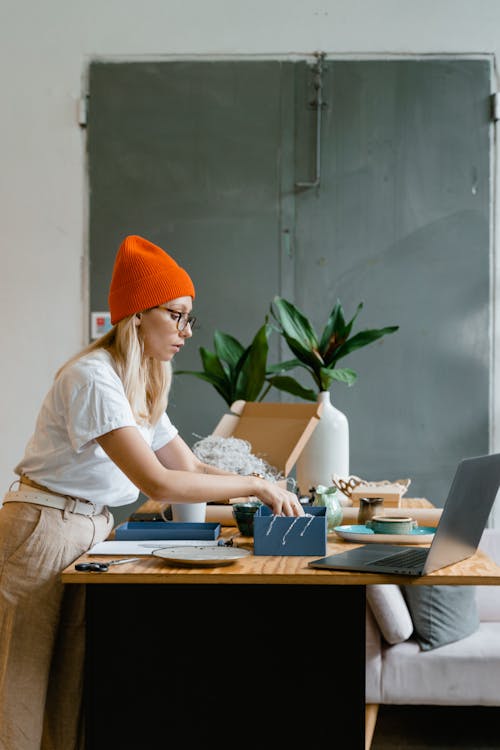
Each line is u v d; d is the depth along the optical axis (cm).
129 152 461
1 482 459
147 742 173
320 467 288
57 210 463
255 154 458
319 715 172
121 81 462
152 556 179
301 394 343
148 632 173
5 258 462
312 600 172
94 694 174
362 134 457
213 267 458
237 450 254
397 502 253
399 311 455
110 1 463
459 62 456
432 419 453
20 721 185
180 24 461
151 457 184
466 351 454
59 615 193
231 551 180
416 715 311
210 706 173
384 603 267
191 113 459
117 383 191
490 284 454
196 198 459
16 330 461
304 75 458
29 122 464
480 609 312
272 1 460
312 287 456
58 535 190
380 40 458
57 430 192
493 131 456
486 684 265
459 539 178
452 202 456
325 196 457
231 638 173
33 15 465
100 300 460
